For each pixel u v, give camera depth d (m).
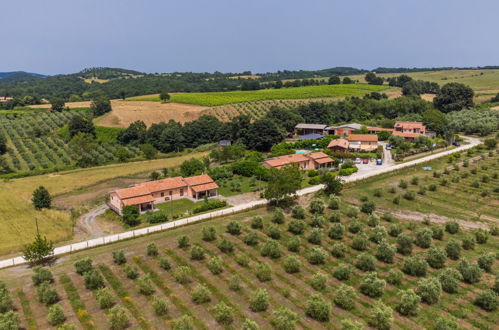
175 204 74.19
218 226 58.00
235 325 33.44
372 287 38.25
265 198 68.75
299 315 34.97
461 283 41.69
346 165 91.88
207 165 103.19
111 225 65.44
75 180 97.00
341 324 33.50
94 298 38.59
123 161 119.62
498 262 46.34
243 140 130.50
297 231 54.22
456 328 32.19
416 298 35.47
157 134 140.38
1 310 35.53
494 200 68.00
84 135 131.62
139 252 49.03
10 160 116.19
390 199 69.12
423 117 145.88
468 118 143.88
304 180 85.00
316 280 39.66
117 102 198.88
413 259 43.62
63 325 31.73
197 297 37.00
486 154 101.50
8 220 68.00
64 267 46.03
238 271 43.50
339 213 58.94
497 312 36.16
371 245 50.75
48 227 64.50
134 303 37.28
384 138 133.88
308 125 147.38
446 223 56.00
